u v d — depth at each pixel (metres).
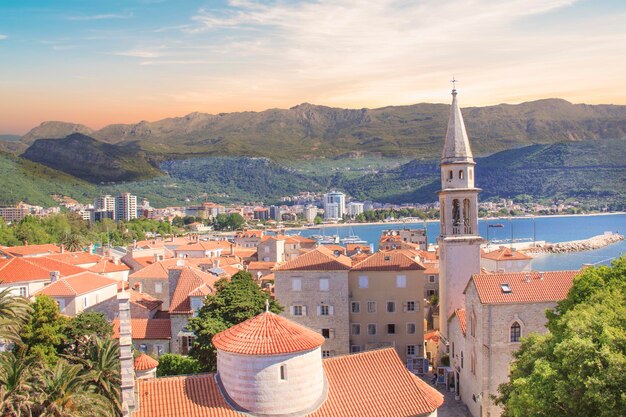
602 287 64.38
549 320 68.94
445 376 91.00
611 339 49.97
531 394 52.22
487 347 73.56
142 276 126.50
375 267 104.31
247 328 49.34
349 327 102.88
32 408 50.69
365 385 50.56
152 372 63.03
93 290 106.81
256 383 46.34
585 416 49.34
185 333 93.81
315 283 101.62
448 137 97.75
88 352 66.88
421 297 104.00
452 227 96.31
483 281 76.69
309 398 47.62
